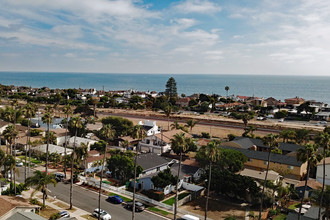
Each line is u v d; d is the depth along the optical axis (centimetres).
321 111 18175
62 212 4803
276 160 7506
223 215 5172
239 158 7275
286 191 5625
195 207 5534
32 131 10606
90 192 6194
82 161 7669
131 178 6644
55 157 8075
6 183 6103
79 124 6712
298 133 9838
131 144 10150
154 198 5847
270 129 13525
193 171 7281
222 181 5909
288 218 4541
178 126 12125
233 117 17262
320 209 4534
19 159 8338
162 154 9206
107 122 11150
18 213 3888
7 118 11688
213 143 4775
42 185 4856
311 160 4491
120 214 5112
